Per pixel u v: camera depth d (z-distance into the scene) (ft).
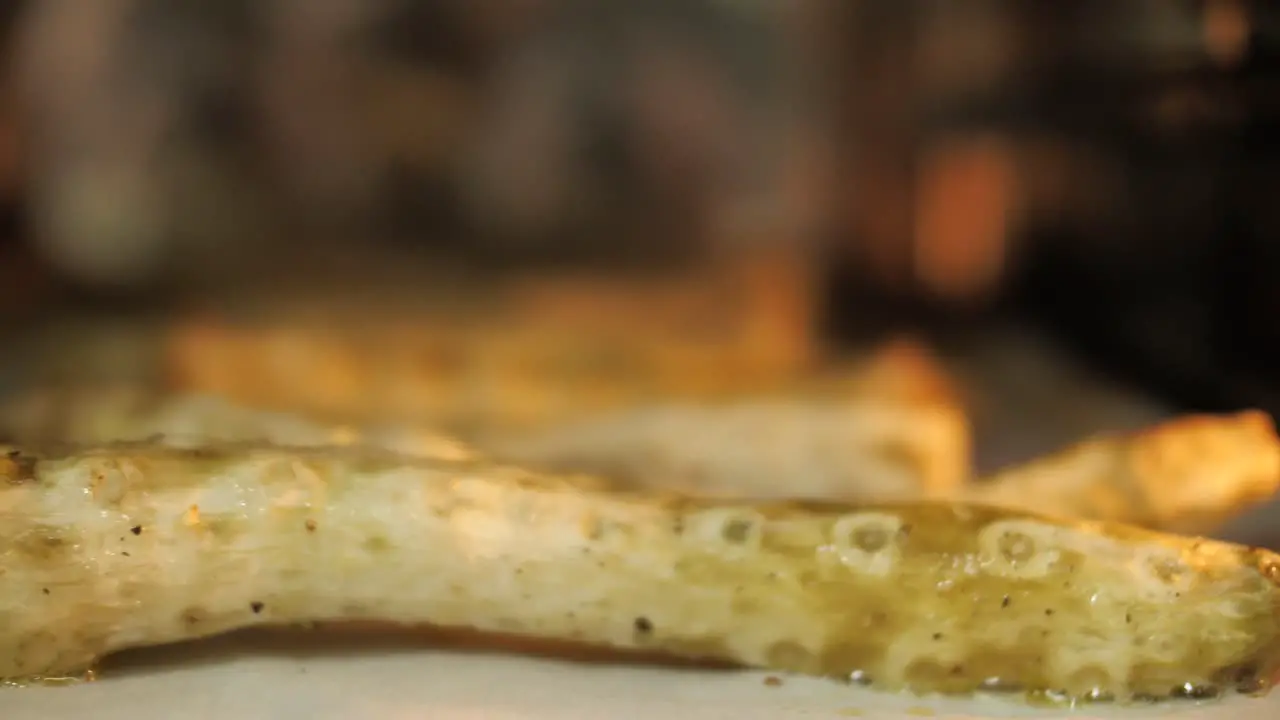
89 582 0.66
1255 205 0.83
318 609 0.68
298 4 0.96
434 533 0.68
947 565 0.67
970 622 0.67
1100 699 0.67
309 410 0.81
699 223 1.02
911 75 0.96
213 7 0.95
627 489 0.70
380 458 0.70
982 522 0.68
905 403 0.80
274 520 0.67
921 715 0.66
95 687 0.66
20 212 0.95
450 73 0.99
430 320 0.92
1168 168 0.87
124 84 0.95
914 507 0.69
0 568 0.66
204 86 0.96
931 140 0.96
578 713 0.65
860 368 0.89
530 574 0.68
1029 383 0.88
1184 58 0.86
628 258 1.02
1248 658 0.66
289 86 0.98
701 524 0.68
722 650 0.68
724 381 0.87
